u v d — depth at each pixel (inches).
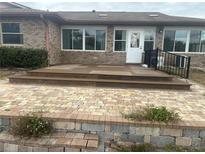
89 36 437.1
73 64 408.5
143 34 428.1
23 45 364.8
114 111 139.9
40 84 229.6
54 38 399.2
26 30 359.6
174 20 411.2
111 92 198.5
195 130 118.0
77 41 441.1
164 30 423.2
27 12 331.0
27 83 232.7
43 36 358.3
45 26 356.2
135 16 481.4
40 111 135.1
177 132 119.1
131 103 161.5
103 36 435.5
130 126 121.1
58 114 129.8
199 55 427.5
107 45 435.5
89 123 123.1
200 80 286.8
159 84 219.3
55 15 340.8
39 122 120.0
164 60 340.2
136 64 421.7
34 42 361.1
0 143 115.3
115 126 122.1
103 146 118.6
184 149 117.6
